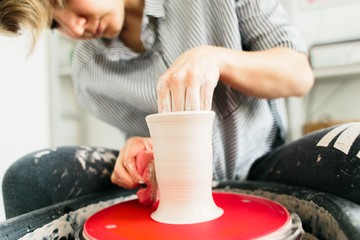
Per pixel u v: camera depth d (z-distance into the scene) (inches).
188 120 15.6
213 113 16.6
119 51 34.1
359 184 14.8
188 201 16.1
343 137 17.4
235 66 23.5
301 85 27.5
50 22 25.5
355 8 71.1
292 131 65.4
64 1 24.5
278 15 30.6
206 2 29.9
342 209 13.7
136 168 21.4
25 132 61.5
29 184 22.5
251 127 34.0
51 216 17.4
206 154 16.6
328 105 73.6
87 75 39.6
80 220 19.6
